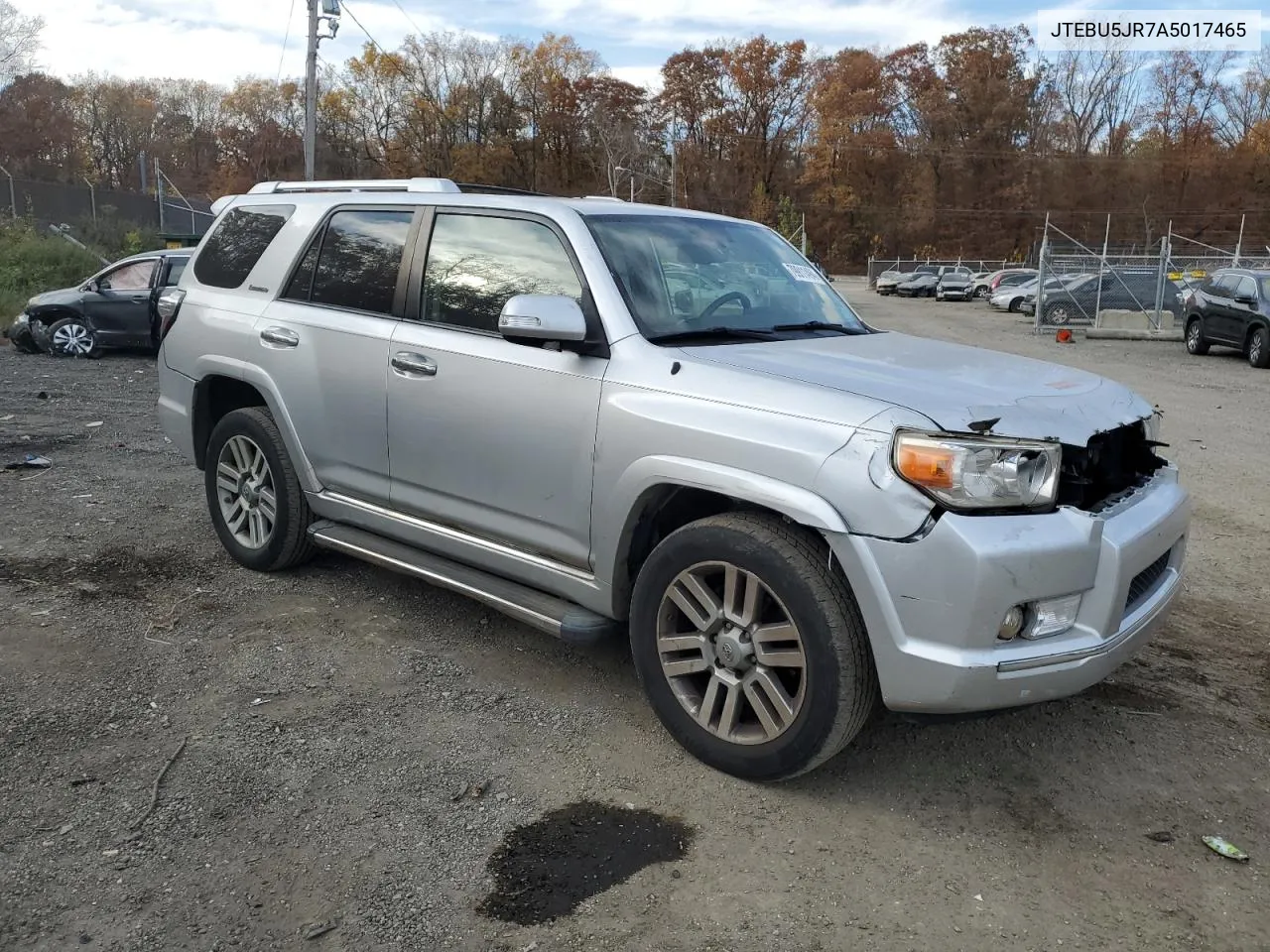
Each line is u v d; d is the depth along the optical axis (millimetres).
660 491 3445
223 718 3666
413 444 4207
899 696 2979
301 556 5066
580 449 3600
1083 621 3072
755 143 91688
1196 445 9734
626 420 3455
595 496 3568
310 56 28828
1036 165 82938
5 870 2775
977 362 3768
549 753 3504
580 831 3047
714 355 3477
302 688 3926
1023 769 3494
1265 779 3471
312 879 2789
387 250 4480
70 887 2719
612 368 3557
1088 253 28031
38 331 14227
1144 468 3711
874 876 2875
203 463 5496
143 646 4250
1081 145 84938
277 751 3449
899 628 2934
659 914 2682
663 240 4117
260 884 2760
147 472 7281
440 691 3945
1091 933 2652
